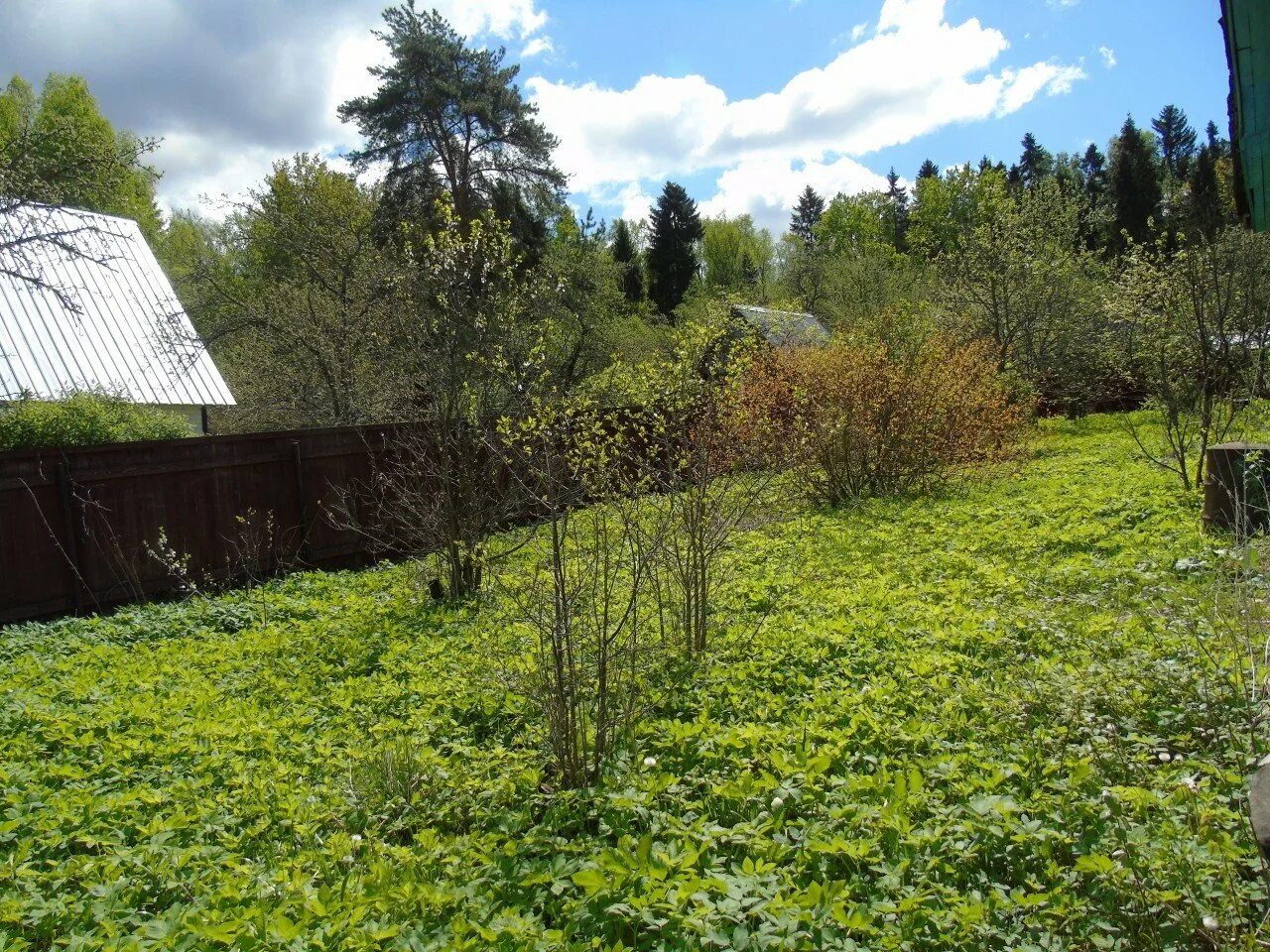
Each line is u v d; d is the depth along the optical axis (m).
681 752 4.40
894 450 13.70
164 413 14.13
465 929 2.92
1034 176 70.38
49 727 5.36
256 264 26.62
